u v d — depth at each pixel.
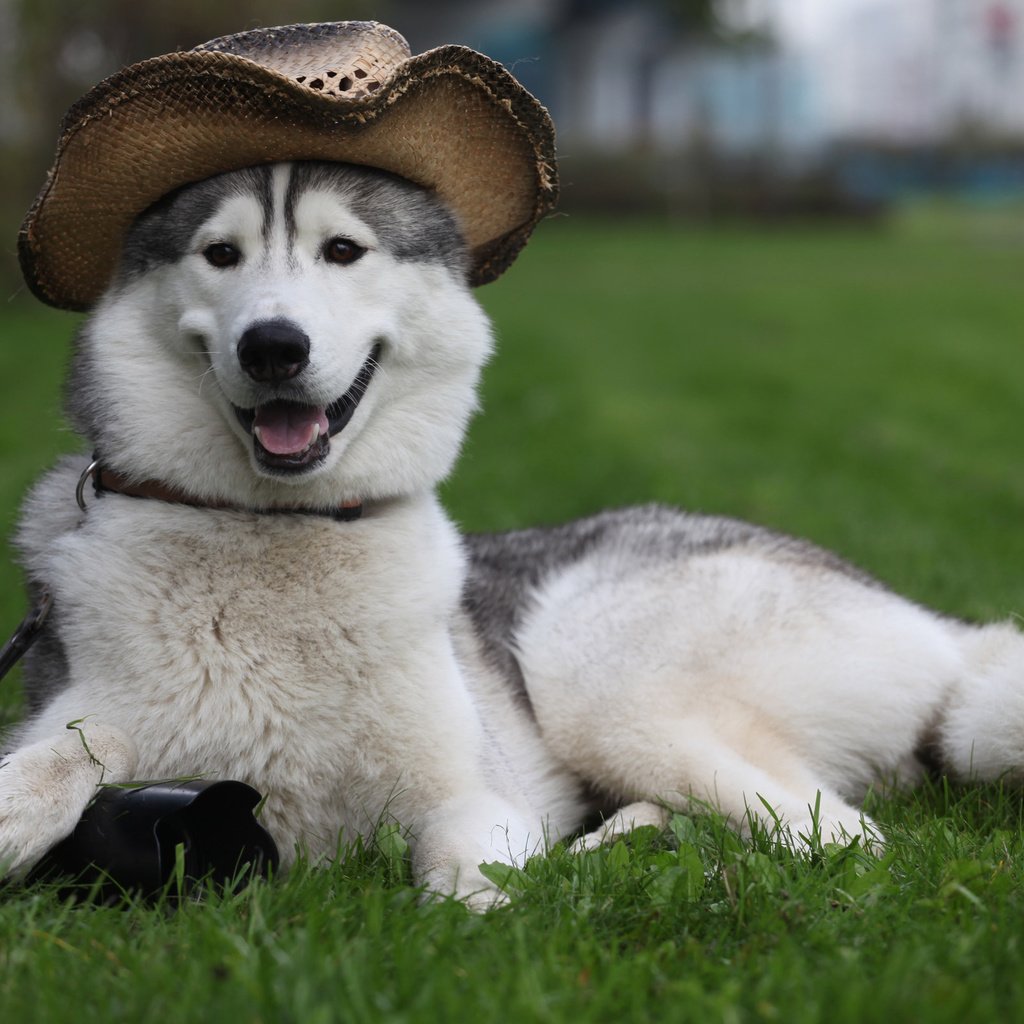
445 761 3.05
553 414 10.72
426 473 3.28
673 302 19.72
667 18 43.91
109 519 3.05
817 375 13.47
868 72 62.38
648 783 3.51
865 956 2.37
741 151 38.44
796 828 3.20
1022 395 12.37
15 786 2.64
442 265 3.32
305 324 2.94
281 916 2.55
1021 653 3.74
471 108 3.32
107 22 18.14
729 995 2.14
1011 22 61.06
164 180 3.15
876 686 3.71
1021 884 2.71
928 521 7.29
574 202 36.12
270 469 2.97
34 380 11.84
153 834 2.65
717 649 3.64
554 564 4.07
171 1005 2.11
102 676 2.94
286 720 2.95
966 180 49.06
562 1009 2.11
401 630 3.05
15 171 16.47
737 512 7.49
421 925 2.43
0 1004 2.15
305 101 2.97
